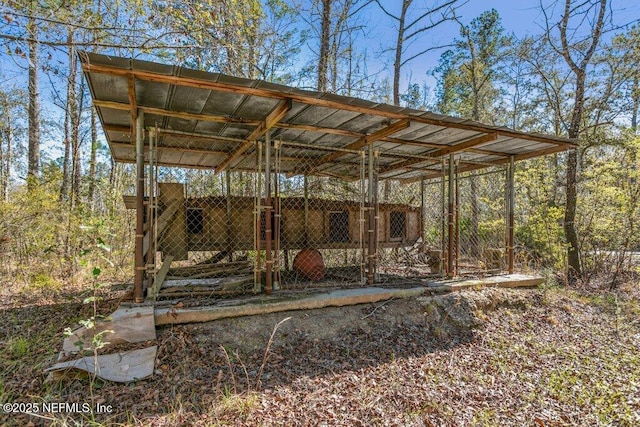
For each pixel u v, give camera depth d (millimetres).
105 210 9680
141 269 4250
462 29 13969
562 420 3074
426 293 5445
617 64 9672
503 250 7816
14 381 3037
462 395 3367
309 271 5926
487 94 16625
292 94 3830
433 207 10477
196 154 6590
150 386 3090
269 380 3352
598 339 4961
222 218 5816
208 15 5605
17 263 6625
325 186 9266
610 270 8320
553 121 12750
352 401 3119
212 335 3910
